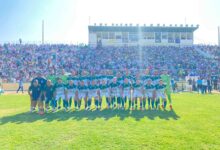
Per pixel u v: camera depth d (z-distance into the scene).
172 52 57.75
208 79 30.00
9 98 22.19
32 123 10.84
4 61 48.66
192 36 64.19
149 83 15.30
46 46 56.94
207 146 7.61
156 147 7.52
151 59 54.00
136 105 15.42
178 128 9.80
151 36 63.69
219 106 16.08
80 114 13.27
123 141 8.07
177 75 44.44
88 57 54.00
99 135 8.77
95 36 63.25
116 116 12.56
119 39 63.47
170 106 14.88
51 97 14.61
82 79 15.34
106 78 15.61
